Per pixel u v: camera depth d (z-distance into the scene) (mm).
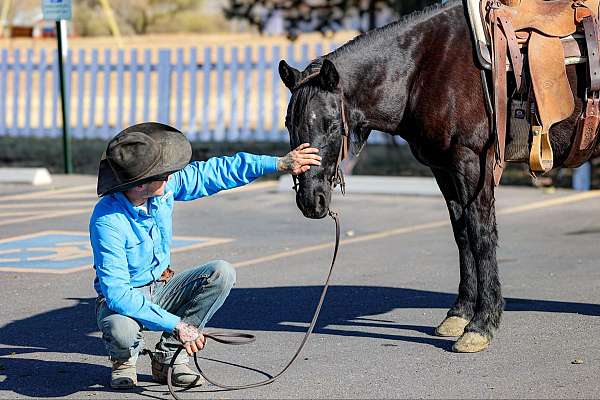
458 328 10320
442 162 9734
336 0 25016
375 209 18734
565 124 9844
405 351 9883
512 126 9758
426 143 9688
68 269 14109
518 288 12438
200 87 36312
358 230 16766
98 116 33344
